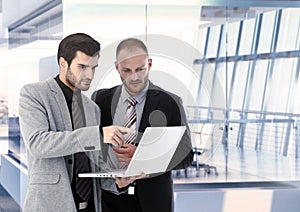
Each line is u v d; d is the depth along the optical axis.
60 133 2.15
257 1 6.09
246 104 6.85
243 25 6.48
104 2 5.48
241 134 6.45
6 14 5.85
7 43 5.83
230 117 6.64
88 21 5.44
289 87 7.43
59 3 5.37
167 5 5.78
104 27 5.50
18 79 5.66
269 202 5.29
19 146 5.34
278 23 7.20
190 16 5.93
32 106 2.20
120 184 2.22
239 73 6.72
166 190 2.54
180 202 5.07
